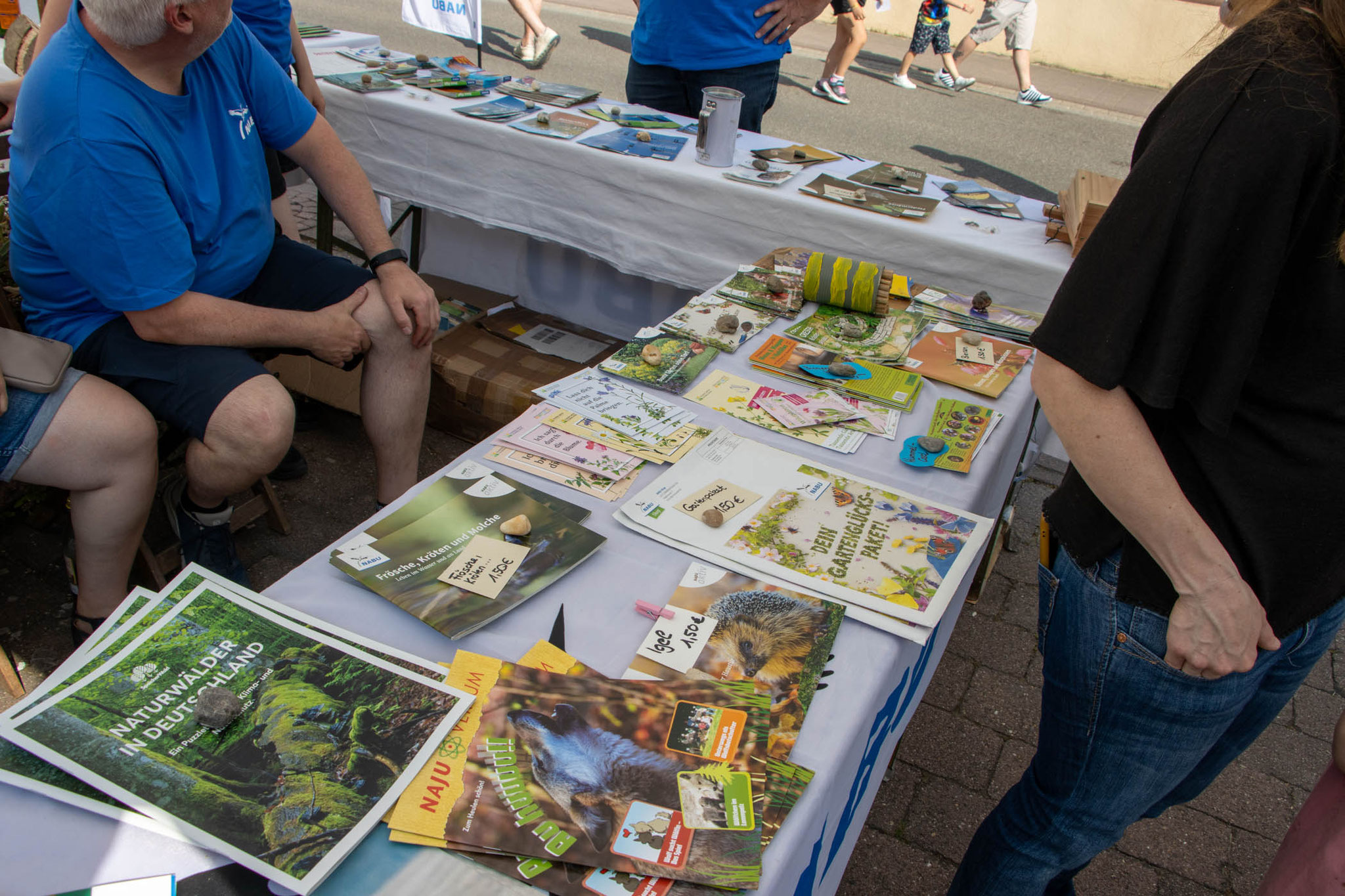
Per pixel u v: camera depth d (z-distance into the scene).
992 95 8.48
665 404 1.50
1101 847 1.23
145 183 1.58
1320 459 0.89
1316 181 0.79
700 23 2.99
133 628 0.94
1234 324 0.84
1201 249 0.82
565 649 0.99
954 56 8.34
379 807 0.79
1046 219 2.47
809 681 0.97
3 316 1.79
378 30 7.74
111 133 1.53
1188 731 1.06
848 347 1.75
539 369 2.77
